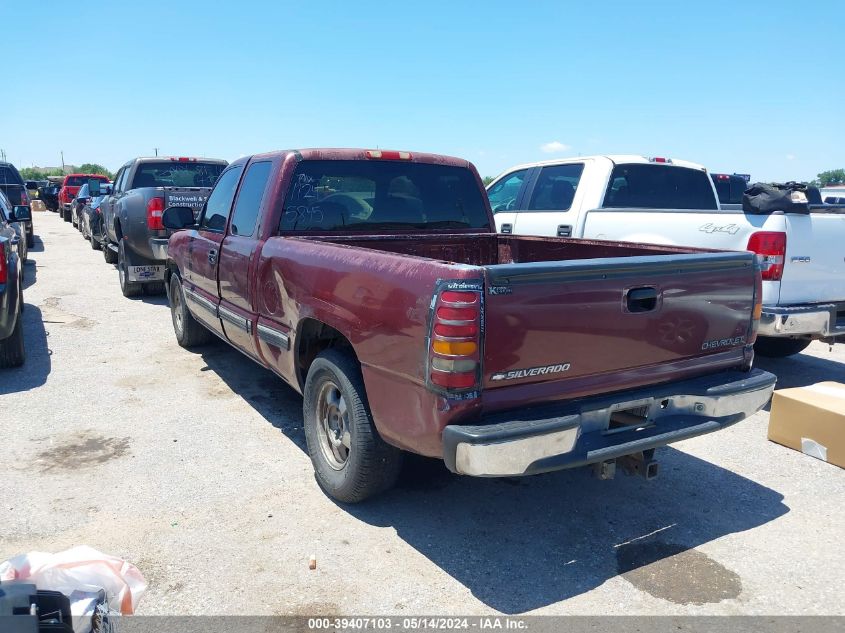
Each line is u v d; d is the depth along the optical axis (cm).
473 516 378
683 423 343
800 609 299
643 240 640
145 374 625
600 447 312
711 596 308
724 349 368
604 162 723
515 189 855
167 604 296
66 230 2262
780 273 540
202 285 587
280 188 458
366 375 338
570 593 309
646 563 334
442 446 295
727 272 357
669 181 764
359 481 363
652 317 330
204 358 680
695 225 591
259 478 418
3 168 1766
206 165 1157
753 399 363
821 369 674
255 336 469
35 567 248
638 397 331
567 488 413
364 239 477
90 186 1590
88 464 433
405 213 511
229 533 354
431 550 342
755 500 401
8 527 354
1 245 567
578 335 307
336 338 409
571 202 744
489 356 286
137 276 961
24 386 587
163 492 397
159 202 920
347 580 316
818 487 418
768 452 473
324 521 368
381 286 321
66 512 371
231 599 300
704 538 358
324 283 368
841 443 444
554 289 297
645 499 401
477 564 331
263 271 445
